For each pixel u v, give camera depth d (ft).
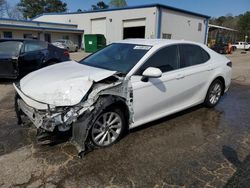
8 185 8.85
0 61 23.94
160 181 9.38
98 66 13.57
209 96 17.65
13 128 13.53
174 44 14.78
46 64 27.30
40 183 9.01
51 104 10.12
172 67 14.25
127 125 12.41
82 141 10.39
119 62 13.30
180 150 11.78
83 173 9.68
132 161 10.64
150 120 13.41
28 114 10.87
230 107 19.08
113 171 9.88
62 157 10.71
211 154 11.51
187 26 97.71
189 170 10.14
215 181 9.49
